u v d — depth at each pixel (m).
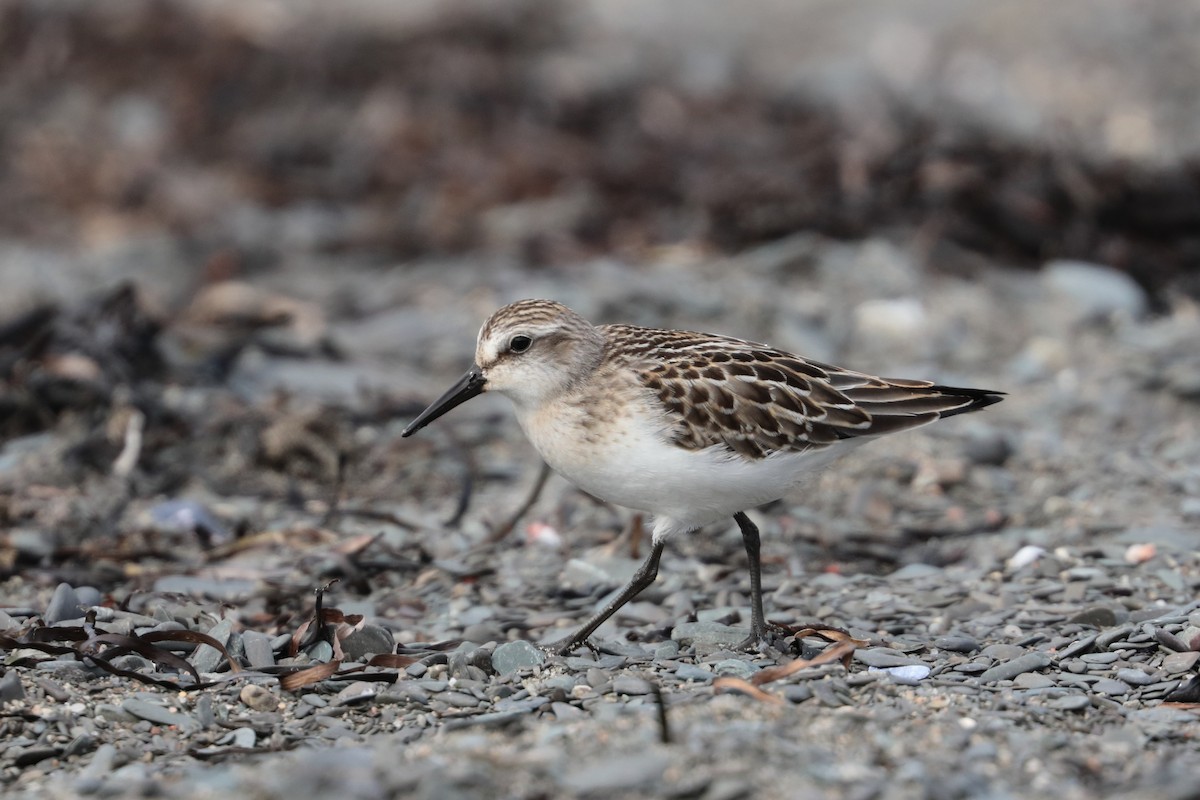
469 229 18.86
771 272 16.80
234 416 13.20
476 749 7.24
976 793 6.88
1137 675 8.52
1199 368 14.38
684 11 27.28
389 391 14.08
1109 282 16.42
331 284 17.75
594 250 17.97
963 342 15.46
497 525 11.70
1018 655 8.91
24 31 23.17
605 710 7.88
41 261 18.97
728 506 9.10
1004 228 17.23
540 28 23.75
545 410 9.16
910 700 8.11
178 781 7.18
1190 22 25.25
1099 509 11.86
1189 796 6.79
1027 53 24.47
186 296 17.72
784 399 9.00
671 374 8.95
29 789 7.24
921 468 12.60
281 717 8.16
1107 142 20.58
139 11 23.17
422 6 24.45
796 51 25.38
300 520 11.82
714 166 19.16
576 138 20.61
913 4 27.06
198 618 9.66
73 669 8.59
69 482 12.33
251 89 22.47
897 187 17.62
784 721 7.59
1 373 13.55
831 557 11.12
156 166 21.27
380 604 10.20
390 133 21.00
